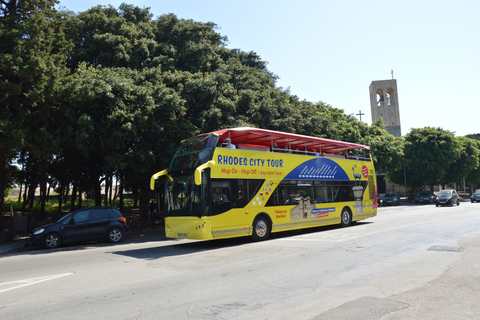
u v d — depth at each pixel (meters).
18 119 14.03
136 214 31.83
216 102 18.94
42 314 5.21
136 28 20.08
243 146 13.16
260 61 28.31
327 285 6.21
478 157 51.97
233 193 12.42
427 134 45.53
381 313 4.67
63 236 14.41
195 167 12.10
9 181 27.89
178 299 5.72
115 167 15.07
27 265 9.91
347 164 17.83
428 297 5.32
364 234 13.16
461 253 8.66
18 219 17.91
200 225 11.44
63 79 15.03
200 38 21.88
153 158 16.45
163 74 18.08
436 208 29.30
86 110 15.14
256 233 13.01
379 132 40.75
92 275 7.94
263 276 7.09
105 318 4.93
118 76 15.70
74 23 18.94
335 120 37.44
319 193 15.91
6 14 16.06
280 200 14.05
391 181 51.19
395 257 8.45
